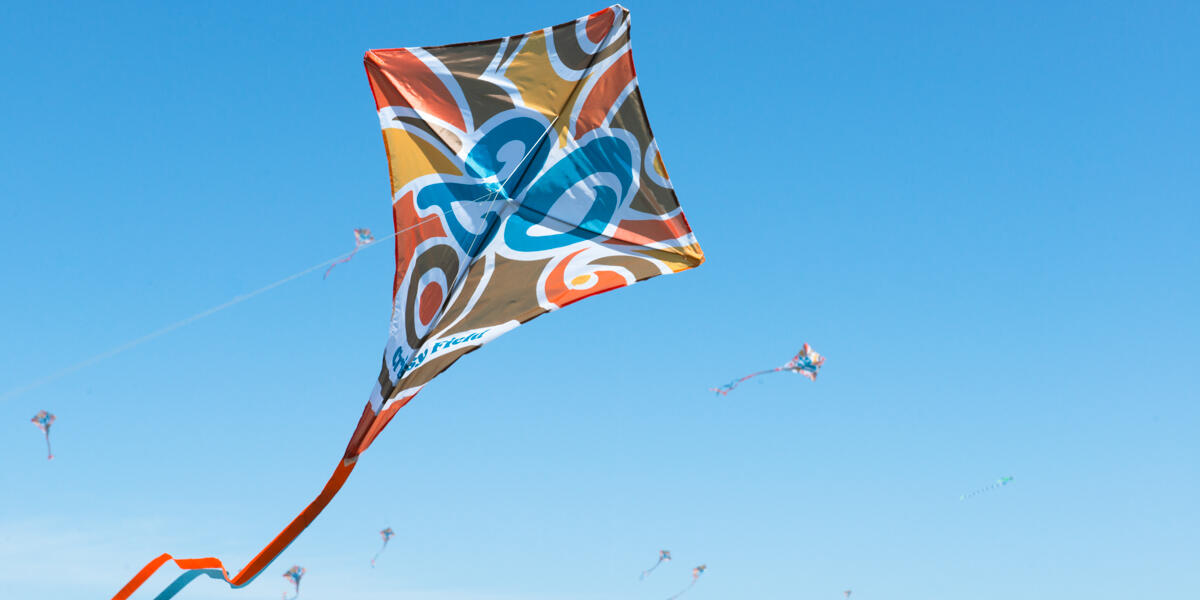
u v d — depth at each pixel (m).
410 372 5.53
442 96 5.76
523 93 5.88
